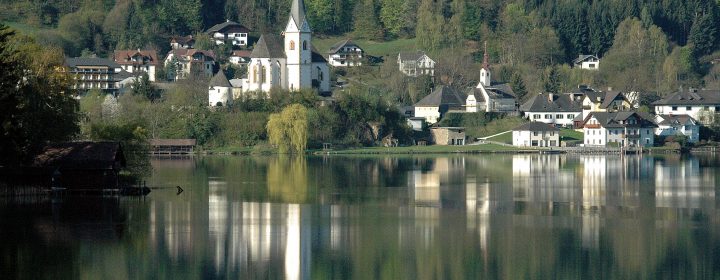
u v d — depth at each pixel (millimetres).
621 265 133750
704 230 155375
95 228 155750
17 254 138500
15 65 174625
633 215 170000
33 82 186250
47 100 189250
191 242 146875
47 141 192250
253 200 189750
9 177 183875
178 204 181750
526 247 144125
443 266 134000
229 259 137000
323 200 190500
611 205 182250
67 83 195250
